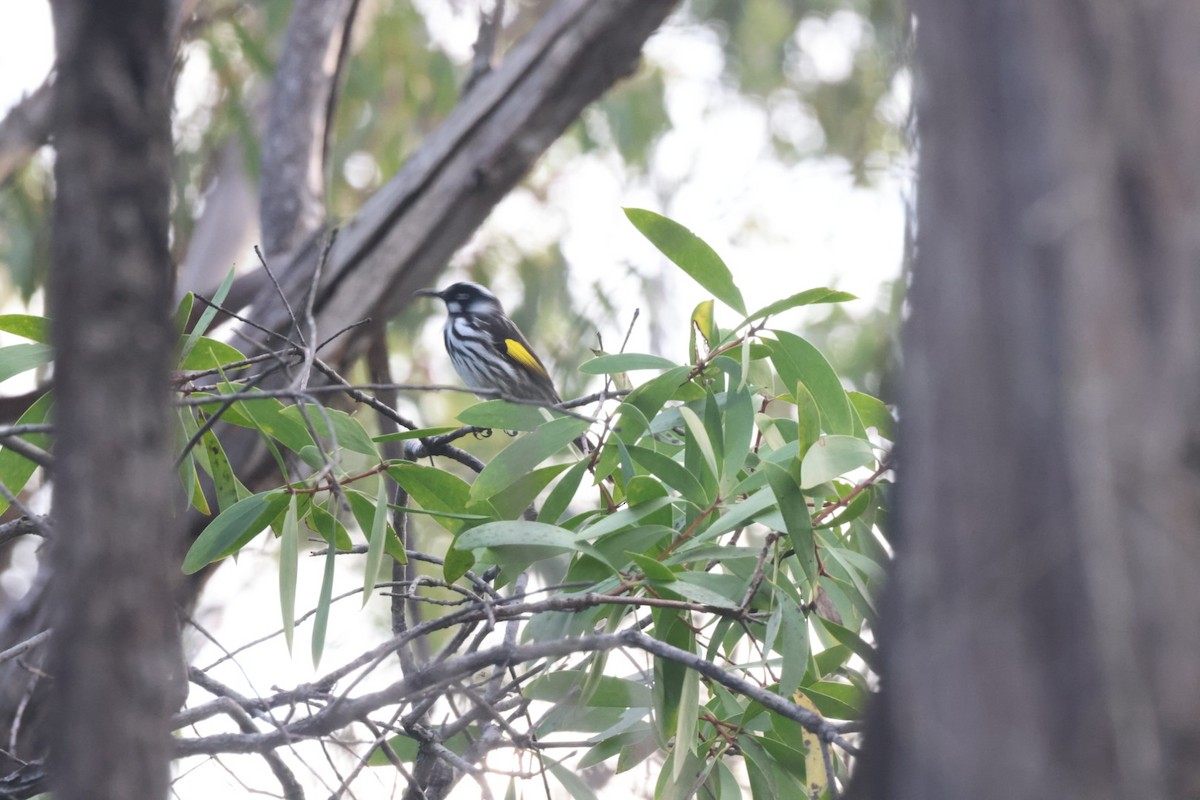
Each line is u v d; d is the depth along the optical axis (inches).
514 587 303.6
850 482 300.0
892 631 140.1
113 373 146.3
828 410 303.3
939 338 137.9
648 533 267.0
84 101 144.7
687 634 271.7
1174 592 124.1
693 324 314.8
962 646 131.2
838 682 295.6
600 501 311.6
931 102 143.2
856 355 656.4
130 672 145.8
